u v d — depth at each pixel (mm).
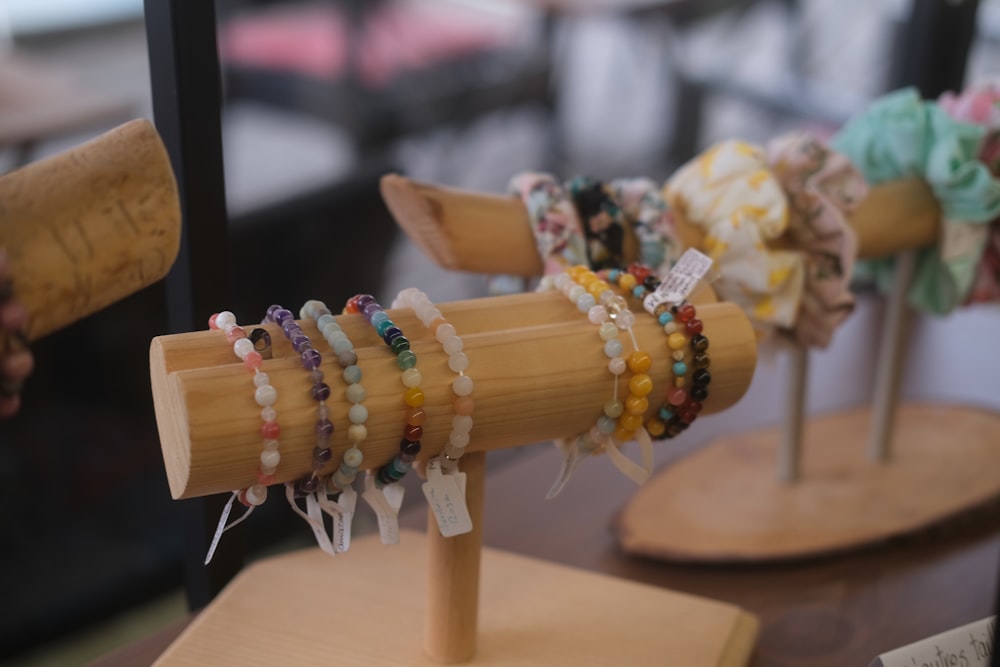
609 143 2652
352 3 1998
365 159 2080
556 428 532
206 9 574
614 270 589
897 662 552
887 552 801
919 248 798
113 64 2730
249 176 2363
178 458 467
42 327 432
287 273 1336
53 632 1169
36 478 1303
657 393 542
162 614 1326
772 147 703
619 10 2254
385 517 519
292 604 667
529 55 2299
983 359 1134
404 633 644
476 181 2480
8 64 1823
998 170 755
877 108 764
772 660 692
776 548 779
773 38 2947
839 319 705
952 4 984
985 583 773
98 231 434
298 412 465
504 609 674
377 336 511
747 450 909
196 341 490
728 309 562
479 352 507
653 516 819
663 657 637
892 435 894
